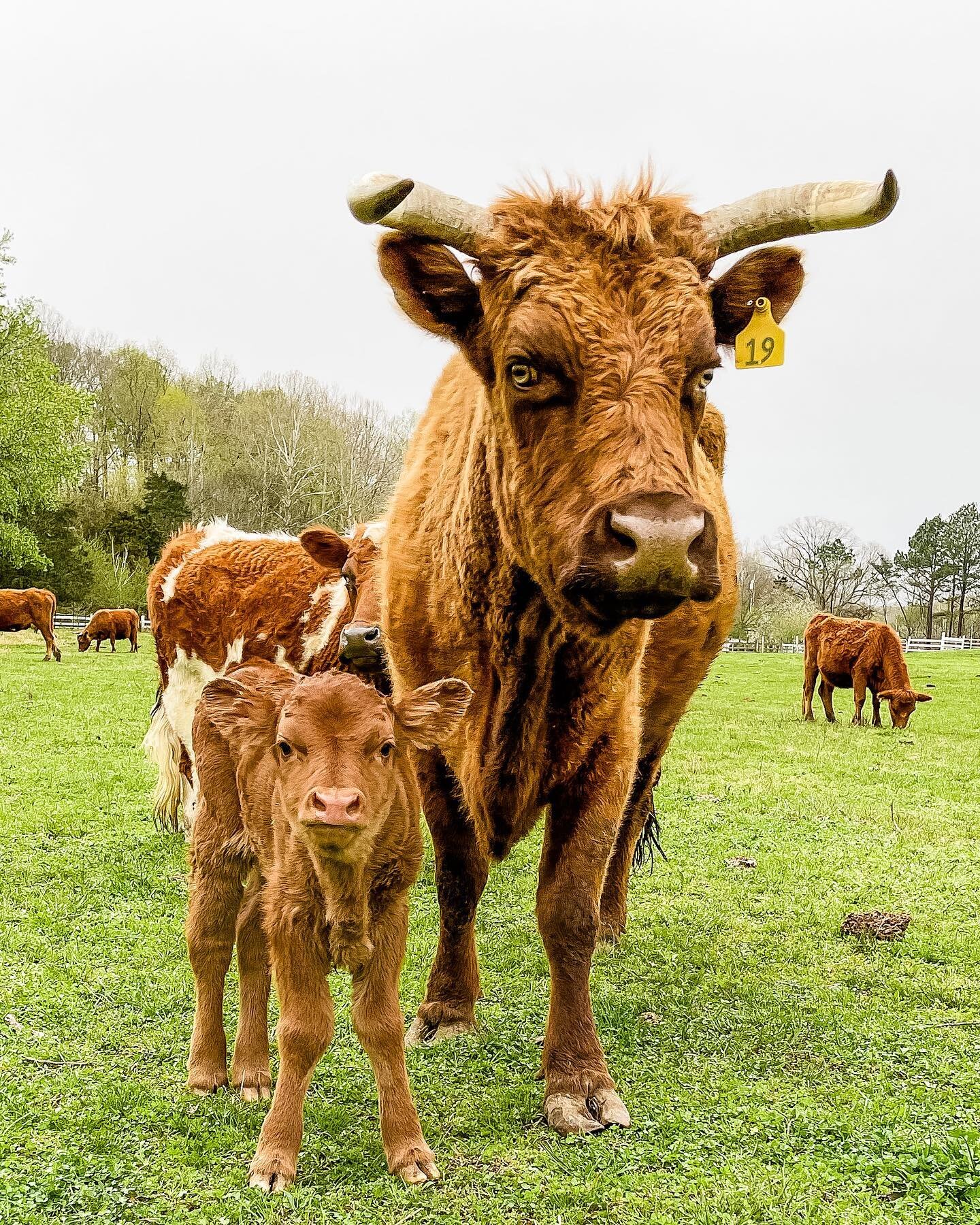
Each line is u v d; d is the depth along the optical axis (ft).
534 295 12.96
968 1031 16.93
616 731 15.40
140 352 233.55
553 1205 11.78
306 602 29.12
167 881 25.52
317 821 11.34
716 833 32.45
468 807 16.22
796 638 212.64
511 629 14.92
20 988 18.30
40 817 31.83
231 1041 16.34
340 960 12.47
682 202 13.89
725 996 18.66
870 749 53.42
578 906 14.93
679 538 11.40
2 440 137.69
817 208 13.76
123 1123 13.65
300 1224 11.44
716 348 13.33
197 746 15.31
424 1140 13.00
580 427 12.57
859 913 22.59
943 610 310.65
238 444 213.05
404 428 216.74
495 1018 17.52
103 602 175.63
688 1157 12.76
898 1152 12.72
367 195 13.38
